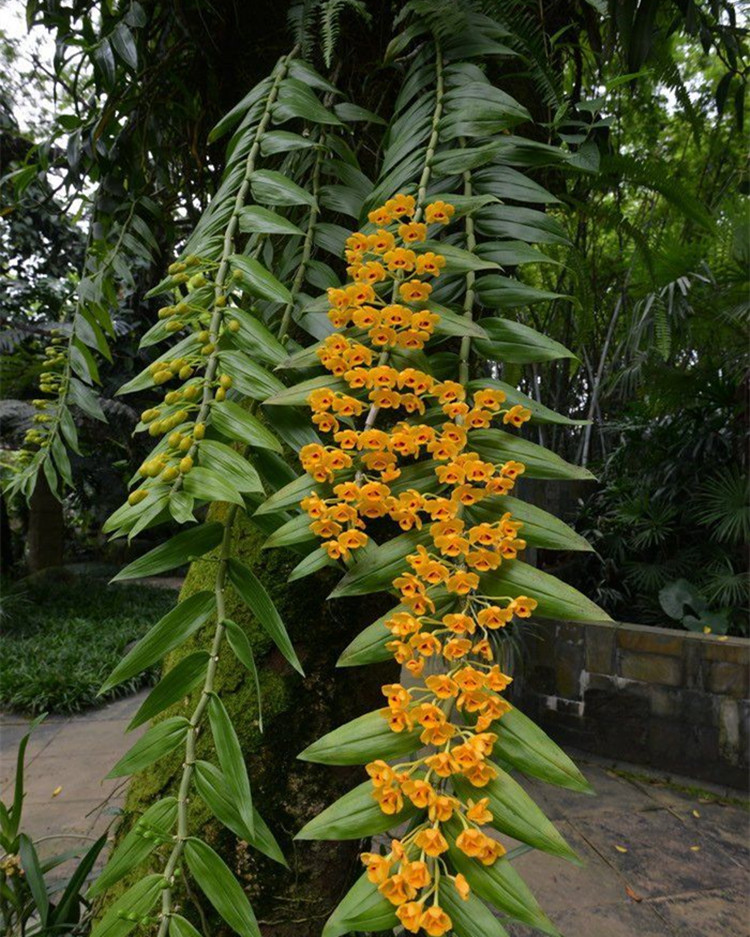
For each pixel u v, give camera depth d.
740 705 2.77
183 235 1.68
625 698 3.05
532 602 0.48
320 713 0.82
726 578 3.48
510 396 0.56
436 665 0.68
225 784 0.54
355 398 0.56
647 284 2.83
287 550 0.84
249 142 0.74
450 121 0.67
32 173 1.22
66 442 1.07
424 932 0.49
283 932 0.78
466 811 0.45
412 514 0.53
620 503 4.16
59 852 2.10
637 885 2.09
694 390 3.69
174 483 0.53
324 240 0.75
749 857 2.26
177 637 0.56
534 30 0.87
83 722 3.52
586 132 0.93
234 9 1.03
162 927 0.49
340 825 0.45
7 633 4.74
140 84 1.17
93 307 1.10
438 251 0.60
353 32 0.94
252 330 0.61
